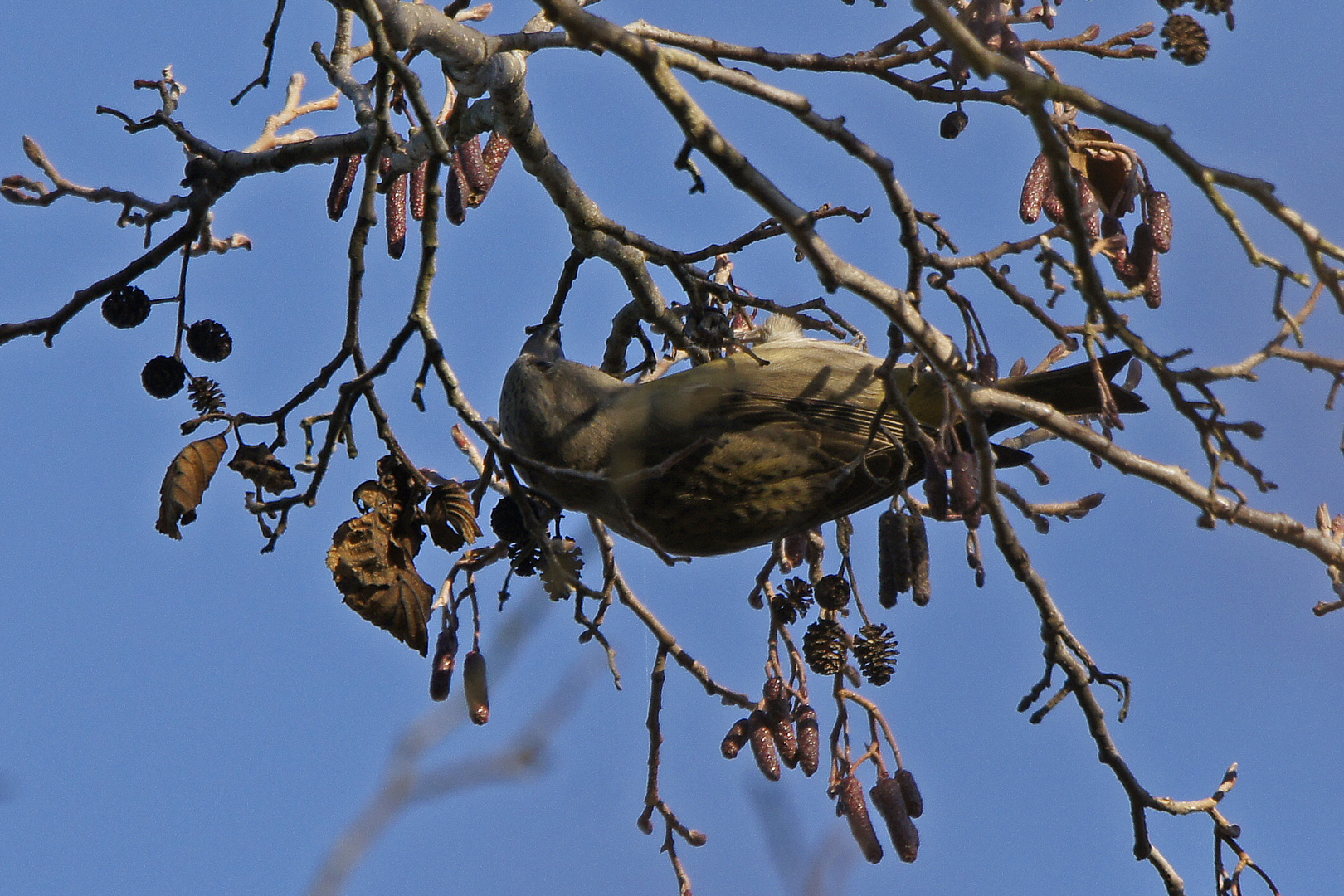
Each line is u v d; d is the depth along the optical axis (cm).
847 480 957
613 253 979
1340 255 705
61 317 852
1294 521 827
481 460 1012
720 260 1036
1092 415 959
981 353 795
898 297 729
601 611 931
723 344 911
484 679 858
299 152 890
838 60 895
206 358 873
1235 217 721
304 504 754
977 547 953
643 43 628
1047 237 740
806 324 1006
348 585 788
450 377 720
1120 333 731
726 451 966
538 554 848
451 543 806
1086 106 664
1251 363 754
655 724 984
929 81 893
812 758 930
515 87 878
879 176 711
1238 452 745
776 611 977
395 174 949
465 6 970
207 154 881
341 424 741
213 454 788
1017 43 780
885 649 951
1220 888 885
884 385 755
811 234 692
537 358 986
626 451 943
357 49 995
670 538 996
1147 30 900
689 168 667
